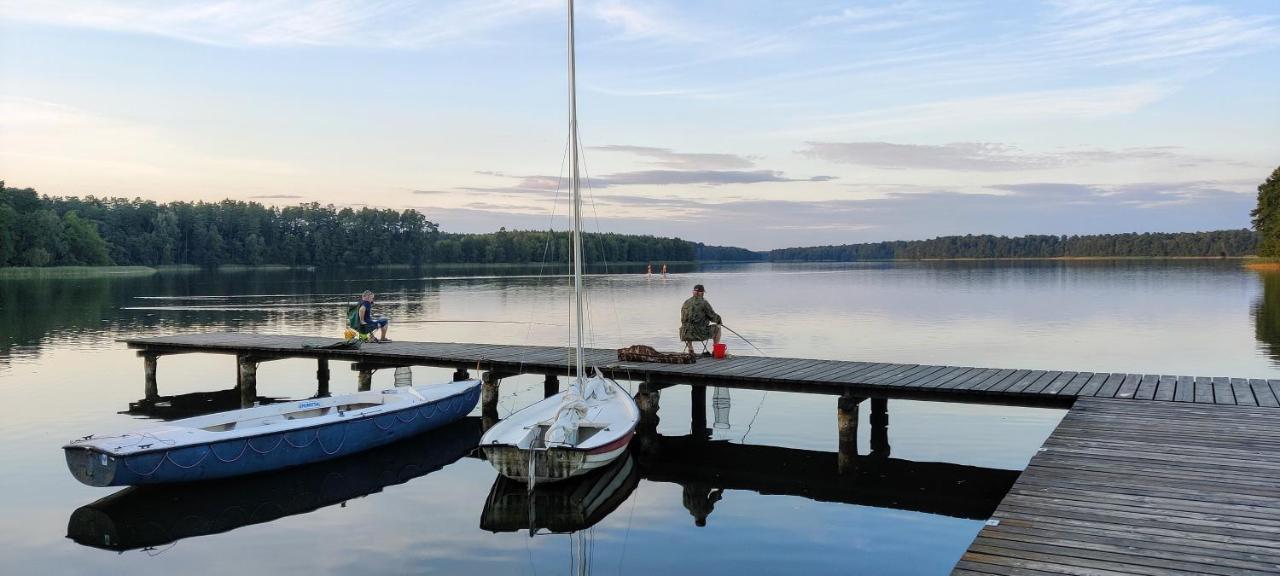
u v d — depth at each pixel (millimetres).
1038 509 7254
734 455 13812
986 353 25062
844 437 13703
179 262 132125
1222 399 12211
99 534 9977
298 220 151750
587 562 8953
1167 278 75125
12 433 15023
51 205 126875
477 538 9820
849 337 29578
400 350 19203
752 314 39906
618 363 16516
